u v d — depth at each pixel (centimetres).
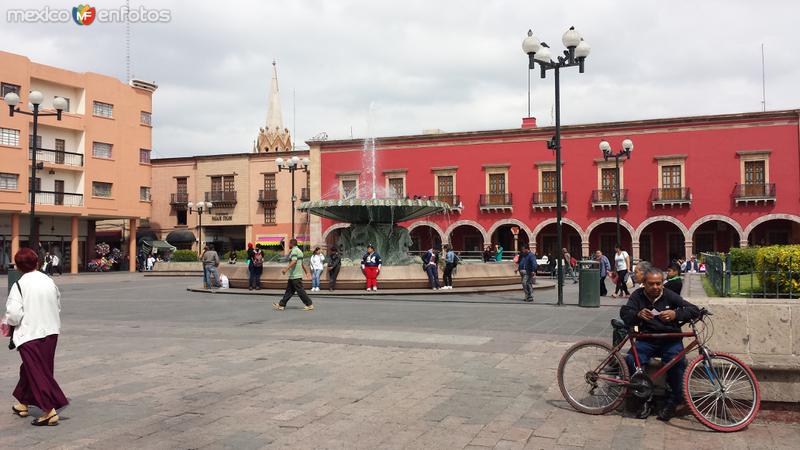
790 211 3741
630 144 2761
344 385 689
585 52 1614
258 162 5238
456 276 2178
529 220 4284
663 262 4156
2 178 3694
